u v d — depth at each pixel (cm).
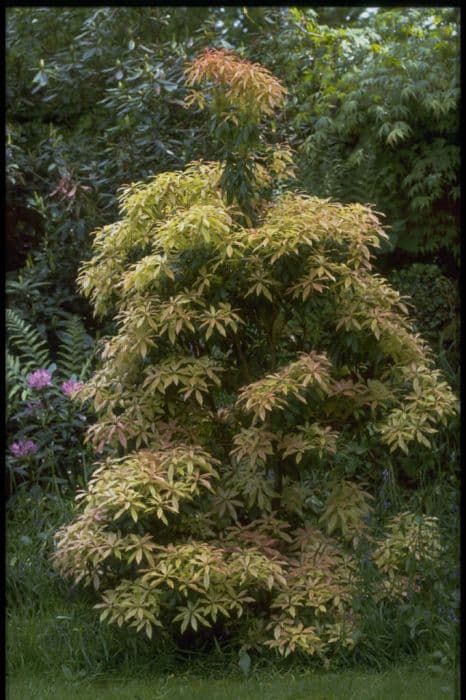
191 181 410
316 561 393
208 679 367
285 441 392
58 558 392
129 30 691
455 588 401
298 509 404
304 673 368
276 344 420
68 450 547
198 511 389
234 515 387
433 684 352
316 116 693
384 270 718
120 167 636
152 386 382
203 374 396
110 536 373
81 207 644
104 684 365
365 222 412
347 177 684
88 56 676
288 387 372
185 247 385
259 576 367
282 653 365
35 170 680
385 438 400
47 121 741
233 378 418
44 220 674
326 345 421
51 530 465
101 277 416
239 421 414
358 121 686
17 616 414
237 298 407
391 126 678
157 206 409
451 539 433
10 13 712
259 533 399
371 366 431
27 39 719
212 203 400
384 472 516
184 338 403
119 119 648
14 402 556
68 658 385
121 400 400
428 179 666
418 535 405
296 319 416
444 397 402
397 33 710
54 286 659
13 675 372
